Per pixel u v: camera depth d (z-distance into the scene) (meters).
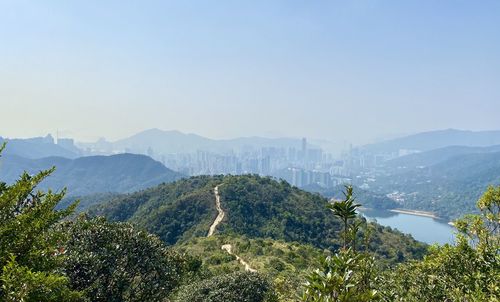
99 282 13.59
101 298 13.53
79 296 9.70
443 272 9.48
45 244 10.19
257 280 21.31
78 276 13.26
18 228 9.63
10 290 7.98
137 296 14.96
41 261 9.94
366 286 5.26
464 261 9.31
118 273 14.12
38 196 10.95
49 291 8.88
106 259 14.20
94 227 15.14
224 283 20.67
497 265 8.89
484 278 8.73
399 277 10.04
